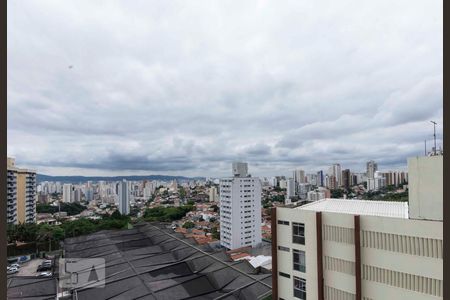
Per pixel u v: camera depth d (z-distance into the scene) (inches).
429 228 502.6
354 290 594.2
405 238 529.7
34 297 1012.5
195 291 1026.7
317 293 650.2
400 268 533.0
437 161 546.9
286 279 719.7
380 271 558.9
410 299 519.8
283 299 725.9
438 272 492.4
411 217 571.5
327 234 639.8
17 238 1900.8
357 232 582.9
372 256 569.3
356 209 691.4
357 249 581.0
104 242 1758.1
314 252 660.1
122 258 1402.6
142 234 1969.7
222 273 1138.7
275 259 738.8
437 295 493.0
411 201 574.2
